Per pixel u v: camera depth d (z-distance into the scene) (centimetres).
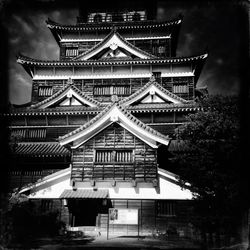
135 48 2861
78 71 2819
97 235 1391
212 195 1329
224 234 1195
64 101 2589
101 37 3119
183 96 2703
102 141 1572
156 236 1369
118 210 1458
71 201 1475
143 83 2769
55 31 3069
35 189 1534
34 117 2445
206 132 1328
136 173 1517
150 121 2366
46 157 2009
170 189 1485
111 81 2791
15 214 1239
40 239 1229
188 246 1141
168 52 3042
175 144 1972
